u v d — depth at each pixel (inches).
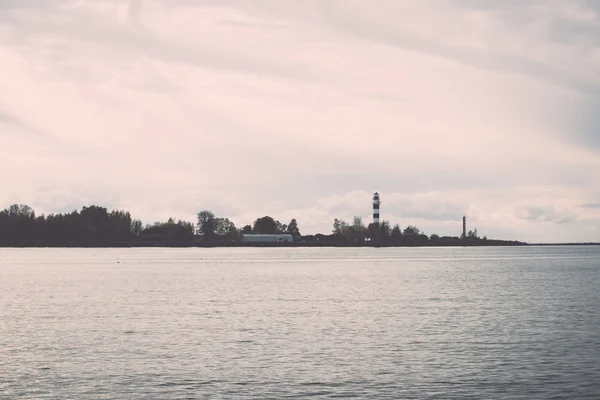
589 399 1756.9
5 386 1875.0
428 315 3346.5
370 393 1808.6
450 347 2423.7
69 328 2888.8
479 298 4266.7
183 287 5172.2
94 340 2573.8
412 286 5344.5
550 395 1792.6
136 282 5748.0
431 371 2046.0
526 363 2151.8
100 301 4045.3
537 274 7180.1
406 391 1827.0
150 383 1907.0
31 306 3762.3
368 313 3420.3
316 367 2097.7
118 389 1845.5
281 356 2257.6
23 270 7775.6
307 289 4997.5
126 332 2770.7
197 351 2345.0
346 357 2241.6
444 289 5019.7
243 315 3334.2
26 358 2225.6
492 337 2642.7
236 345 2460.6
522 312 3481.8
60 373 2020.2
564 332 2773.1
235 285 5413.4
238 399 1758.1
